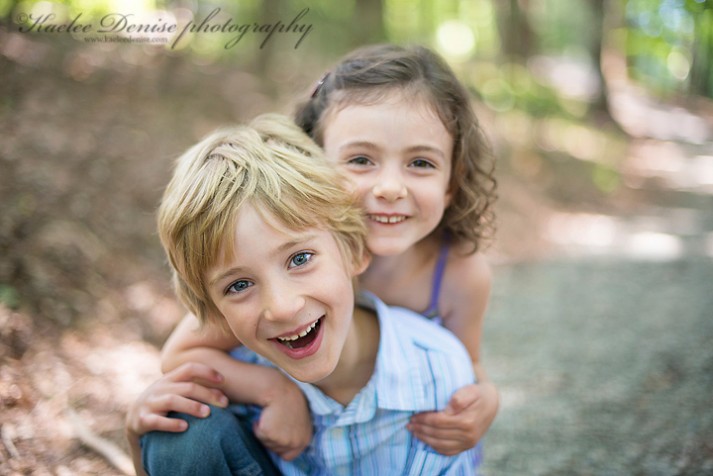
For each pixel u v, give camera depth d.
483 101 9.47
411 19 15.36
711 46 4.68
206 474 1.47
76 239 3.25
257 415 1.65
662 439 2.43
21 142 3.77
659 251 5.97
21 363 2.35
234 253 1.30
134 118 4.77
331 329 1.37
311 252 1.35
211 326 1.61
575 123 11.24
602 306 4.36
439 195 1.72
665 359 3.25
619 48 15.57
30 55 4.75
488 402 1.71
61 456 1.97
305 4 8.73
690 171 10.55
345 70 1.82
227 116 5.71
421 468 1.62
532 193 7.60
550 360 3.46
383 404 1.57
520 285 5.03
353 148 1.68
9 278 2.75
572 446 2.49
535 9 14.14
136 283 3.30
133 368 2.67
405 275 1.91
